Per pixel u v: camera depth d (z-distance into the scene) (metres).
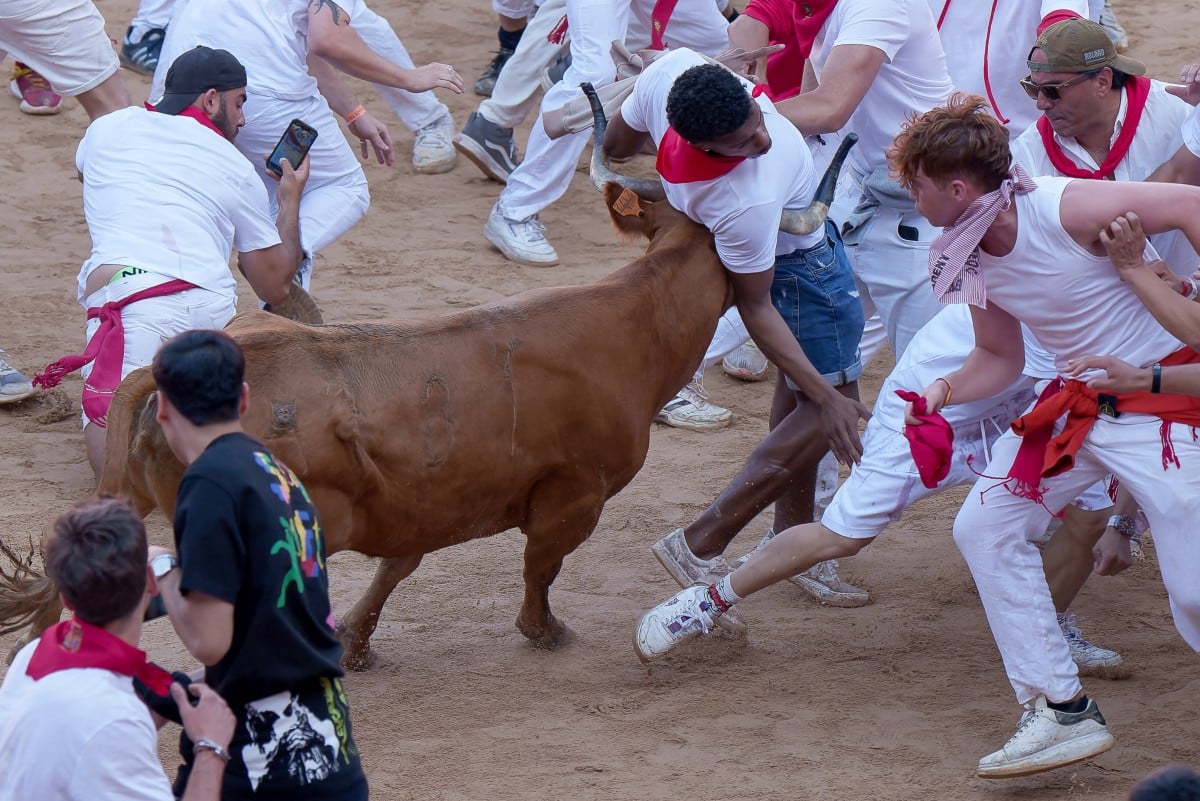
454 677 10.66
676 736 9.82
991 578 9.06
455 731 9.83
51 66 16.47
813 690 10.54
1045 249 8.38
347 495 8.81
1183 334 8.25
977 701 10.38
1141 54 27.61
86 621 5.78
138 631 5.93
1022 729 8.99
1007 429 10.60
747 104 9.65
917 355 10.42
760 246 10.38
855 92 12.04
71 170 22.67
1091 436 8.80
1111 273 8.48
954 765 9.45
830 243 11.55
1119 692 10.48
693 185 10.12
